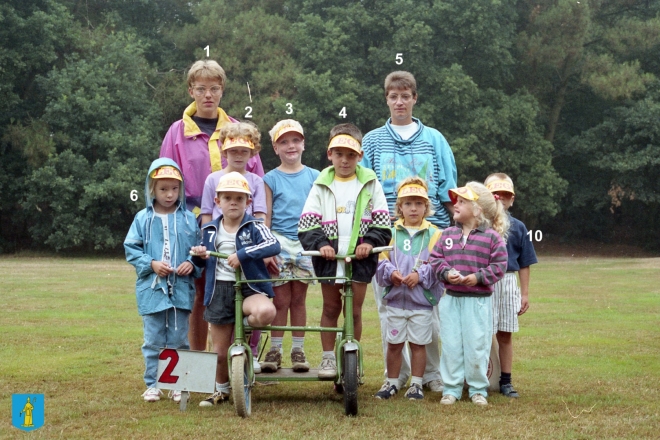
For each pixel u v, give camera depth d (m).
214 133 6.23
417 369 5.80
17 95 29.89
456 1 32.34
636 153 34.38
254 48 33.16
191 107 6.33
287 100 31.66
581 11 34.00
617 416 5.02
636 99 36.19
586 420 4.91
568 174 38.28
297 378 5.28
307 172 6.14
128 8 35.88
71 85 29.89
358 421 4.89
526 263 6.14
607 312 11.14
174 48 35.72
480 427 4.73
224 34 33.72
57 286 14.95
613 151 35.25
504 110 32.94
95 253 31.62
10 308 11.16
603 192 36.72
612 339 8.47
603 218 39.88
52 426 4.71
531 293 14.31
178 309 5.56
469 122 32.56
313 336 8.73
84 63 30.34
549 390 5.90
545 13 34.47
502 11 33.94
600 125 35.53
